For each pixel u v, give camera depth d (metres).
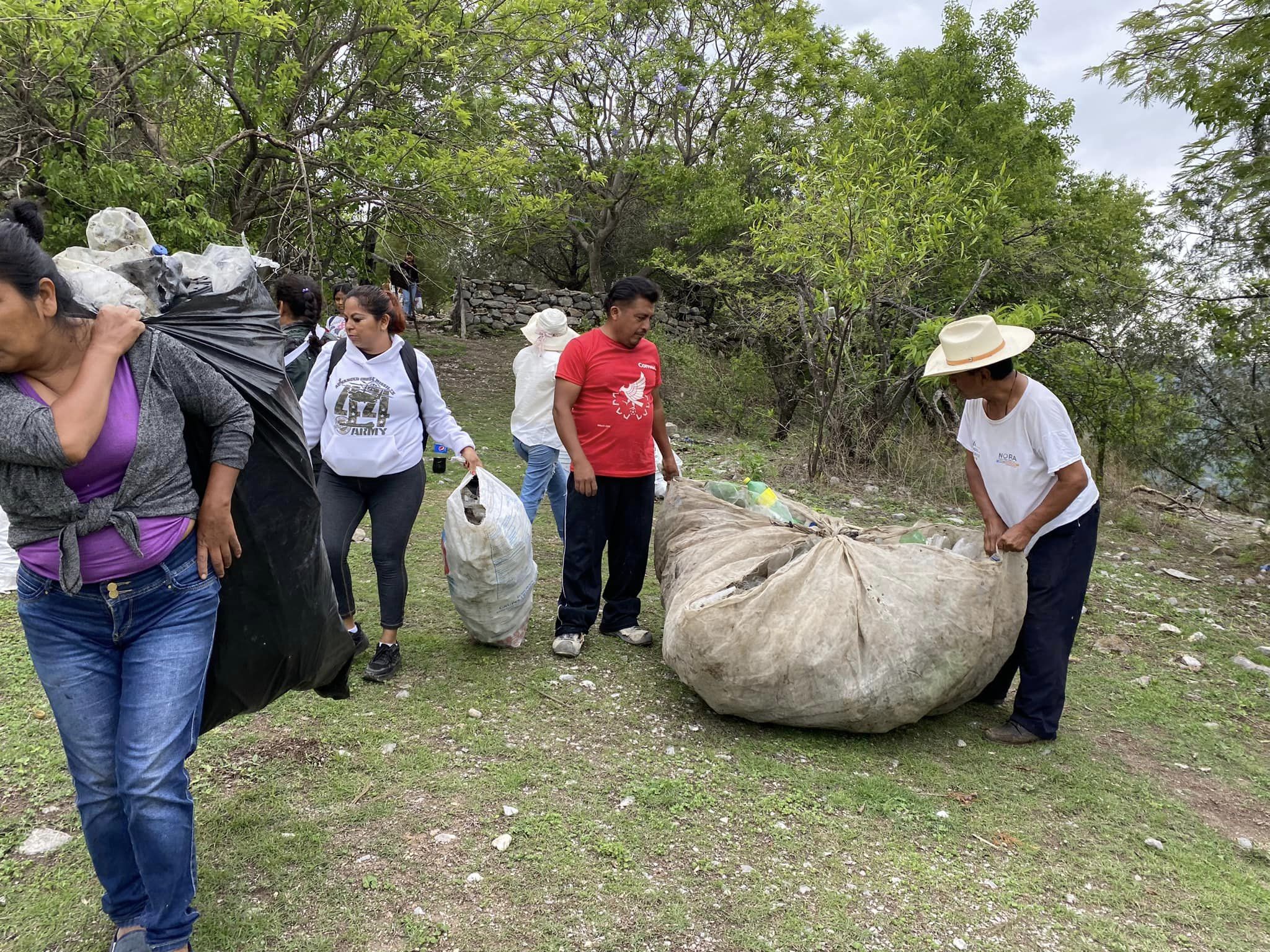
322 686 2.97
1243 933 2.72
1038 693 3.89
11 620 4.35
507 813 3.00
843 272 8.22
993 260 10.33
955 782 3.51
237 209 11.08
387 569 4.02
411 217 11.36
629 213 20.83
